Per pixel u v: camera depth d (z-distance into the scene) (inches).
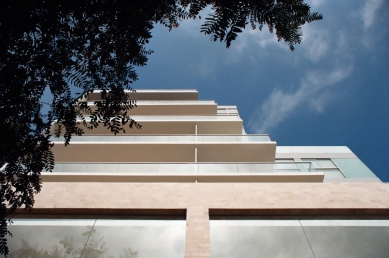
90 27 125.1
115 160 535.5
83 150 530.0
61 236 243.3
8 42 117.0
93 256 228.7
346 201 271.0
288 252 231.6
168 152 530.9
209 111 761.6
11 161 137.2
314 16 116.6
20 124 132.8
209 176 416.2
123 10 115.8
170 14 136.8
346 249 233.9
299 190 286.5
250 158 530.3
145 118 680.4
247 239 241.9
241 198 276.4
